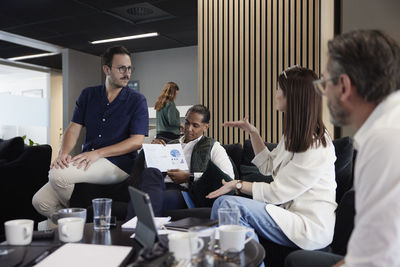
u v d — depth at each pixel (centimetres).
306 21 430
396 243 81
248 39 468
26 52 842
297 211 191
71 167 269
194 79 812
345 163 235
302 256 154
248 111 468
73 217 152
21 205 373
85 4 579
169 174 258
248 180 274
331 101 103
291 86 189
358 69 95
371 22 395
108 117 300
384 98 95
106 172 281
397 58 94
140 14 626
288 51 442
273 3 451
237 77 475
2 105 862
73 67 848
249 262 116
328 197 190
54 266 110
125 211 257
